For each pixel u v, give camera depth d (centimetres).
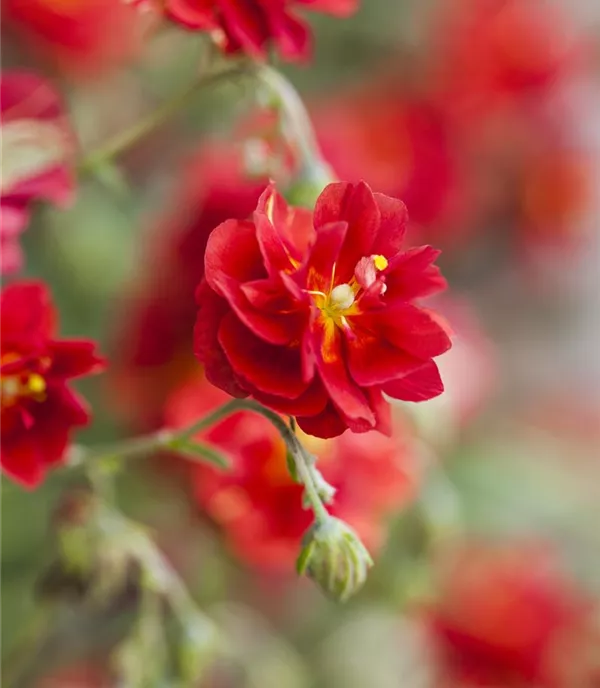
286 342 21
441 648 35
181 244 30
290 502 28
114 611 26
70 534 25
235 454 28
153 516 32
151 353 31
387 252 22
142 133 25
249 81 25
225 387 21
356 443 28
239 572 33
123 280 34
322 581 22
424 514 29
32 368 23
